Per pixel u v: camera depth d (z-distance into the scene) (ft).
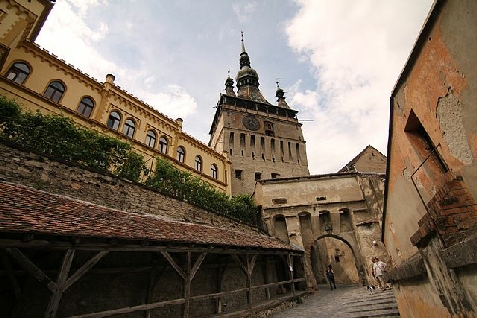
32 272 16.12
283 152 133.28
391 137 17.79
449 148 11.51
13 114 31.01
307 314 33.94
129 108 66.13
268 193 74.33
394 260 24.22
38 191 25.88
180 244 26.53
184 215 46.91
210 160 88.12
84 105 57.00
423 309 15.10
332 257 93.61
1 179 26.81
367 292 47.29
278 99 168.76
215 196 58.80
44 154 31.14
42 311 21.75
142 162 44.60
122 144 41.65
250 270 36.35
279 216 71.15
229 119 130.62
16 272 21.02
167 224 32.65
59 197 26.84
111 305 26.03
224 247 31.99
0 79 44.29
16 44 42.75
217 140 136.26
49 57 53.01
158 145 70.90
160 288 30.73
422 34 11.62
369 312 29.45
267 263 52.54
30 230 15.93
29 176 29.14
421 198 15.07
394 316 26.21
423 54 12.00
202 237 31.81
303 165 133.18
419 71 12.62
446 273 10.11
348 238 66.39
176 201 46.37
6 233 15.42
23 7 42.32
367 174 73.61
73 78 56.39
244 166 117.70
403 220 19.01
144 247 23.07
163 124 74.18
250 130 131.13
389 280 22.57
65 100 53.42
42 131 33.09
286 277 58.39
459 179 10.98
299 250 56.95
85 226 20.51
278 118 145.18
